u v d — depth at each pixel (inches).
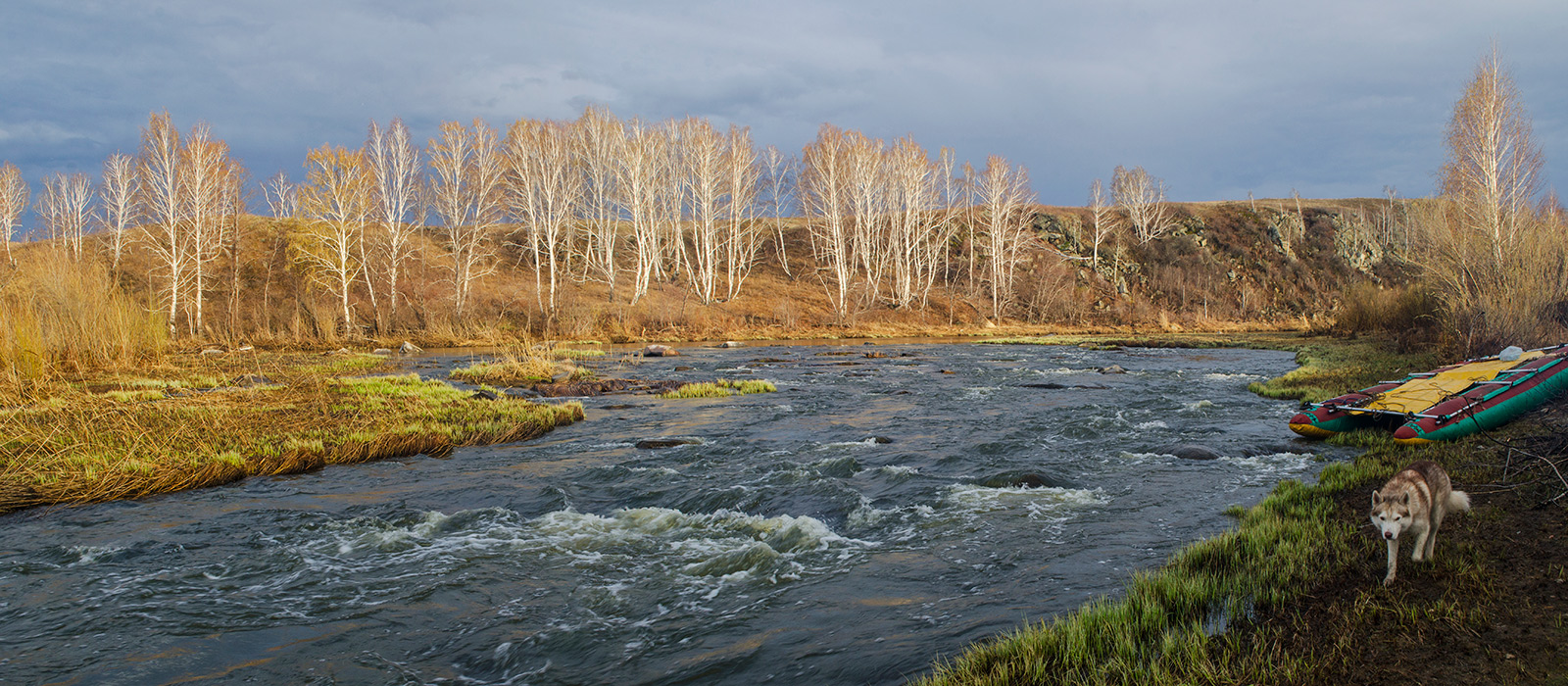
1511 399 476.7
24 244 2436.0
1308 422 557.0
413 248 2539.4
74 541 350.0
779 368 1332.4
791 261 3058.6
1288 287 3206.2
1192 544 313.1
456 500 427.8
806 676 212.1
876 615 253.6
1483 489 332.8
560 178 2297.0
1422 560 250.5
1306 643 203.2
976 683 188.7
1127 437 584.1
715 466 508.4
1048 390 940.6
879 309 2600.9
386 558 326.6
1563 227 1019.3
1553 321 878.4
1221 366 1306.6
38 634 249.4
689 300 2501.2
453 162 2085.4
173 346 1462.8
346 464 528.1
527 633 248.4
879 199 2785.4
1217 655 199.8
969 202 2775.6
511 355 1246.9
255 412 662.5
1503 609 211.6
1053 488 422.9
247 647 240.8
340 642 243.9
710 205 2472.9
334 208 1926.7
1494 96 1148.5
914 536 343.9
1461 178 1181.7
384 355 1542.8
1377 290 1768.0
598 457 552.1
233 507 411.8
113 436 538.9
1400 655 191.6
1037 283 2874.0
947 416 725.3
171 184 1750.7
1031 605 255.8
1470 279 1058.1
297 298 2032.5
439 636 247.9
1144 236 3420.3
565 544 344.2
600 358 1544.0
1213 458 493.7
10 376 751.1
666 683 212.4
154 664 228.2
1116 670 191.3
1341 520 318.7
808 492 426.0
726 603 271.0
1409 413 499.8
